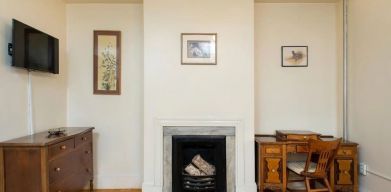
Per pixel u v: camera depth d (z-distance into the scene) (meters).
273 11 3.79
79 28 3.71
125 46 3.74
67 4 3.70
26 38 2.56
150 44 3.31
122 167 3.75
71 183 2.74
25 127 2.70
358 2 3.29
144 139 3.31
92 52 3.72
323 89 3.78
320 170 2.89
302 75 3.80
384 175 2.85
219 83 3.32
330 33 3.79
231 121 3.30
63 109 3.59
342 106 3.63
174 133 3.32
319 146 2.83
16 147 2.21
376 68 2.97
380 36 2.91
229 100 3.32
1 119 2.37
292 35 3.79
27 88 2.75
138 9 3.74
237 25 3.31
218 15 3.32
